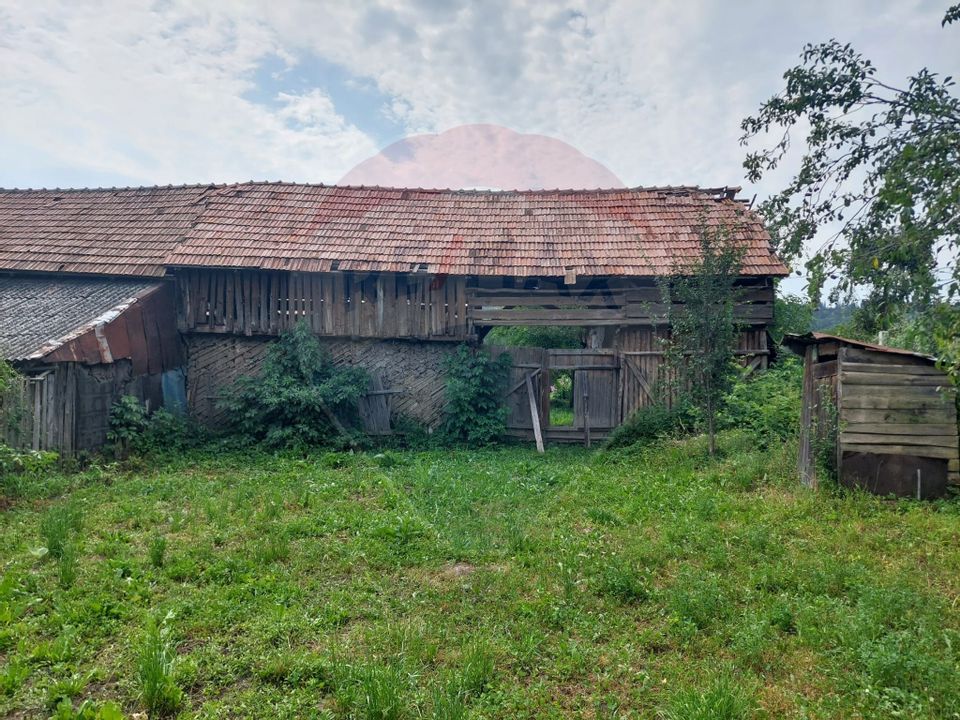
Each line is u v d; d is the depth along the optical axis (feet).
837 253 22.54
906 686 12.12
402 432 44.55
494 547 21.08
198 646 14.35
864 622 14.37
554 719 11.78
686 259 41.29
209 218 48.62
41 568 18.51
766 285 43.73
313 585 17.74
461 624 15.65
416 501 27.12
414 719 11.73
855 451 25.26
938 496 24.54
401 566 19.44
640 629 15.17
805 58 24.49
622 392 44.47
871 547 19.84
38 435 31.32
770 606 15.80
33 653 13.60
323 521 23.43
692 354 34.73
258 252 45.16
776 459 29.37
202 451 39.01
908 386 25.11
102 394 36.09
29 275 47.39
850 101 23.82
